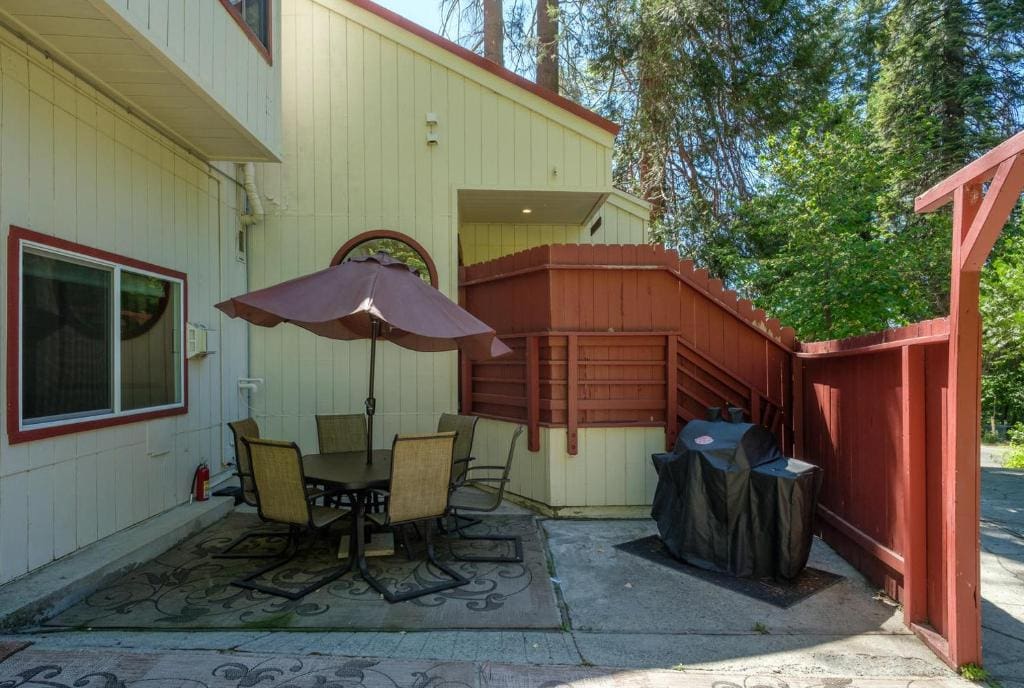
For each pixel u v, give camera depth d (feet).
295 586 11.48
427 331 11.28
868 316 24.09
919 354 10.31
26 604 9.50
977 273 8.97
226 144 16.22
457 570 12.62
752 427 13.35
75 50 11.09
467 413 20.16
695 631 10.02
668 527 13.76
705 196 39.34
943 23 43.57
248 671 8.03
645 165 40.19
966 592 8.81
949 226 29.40
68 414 11.80
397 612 10.44
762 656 9.16
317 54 20.33
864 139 28.25
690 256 38.81
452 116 20.45
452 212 20.39
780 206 28.30
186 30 12.07
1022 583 12.70
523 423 17.90
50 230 11.22
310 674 8.03
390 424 20.38
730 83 35.73
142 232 14.28
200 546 13.96
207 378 17.43
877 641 9.74
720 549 12.76
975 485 8.91
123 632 9.43
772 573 12.37
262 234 20.26
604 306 17.02
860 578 12.49
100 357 12.78
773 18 34.68
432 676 8.13
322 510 12.30
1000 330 31.76
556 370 16.97
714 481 12.81
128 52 11.19
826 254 24.66
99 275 12.78
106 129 12.92
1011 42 43.19
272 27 16.94
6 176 10.18
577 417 16.89
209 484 17.13
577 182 20.48
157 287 15.05
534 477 17.47
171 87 12.70
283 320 14.76
